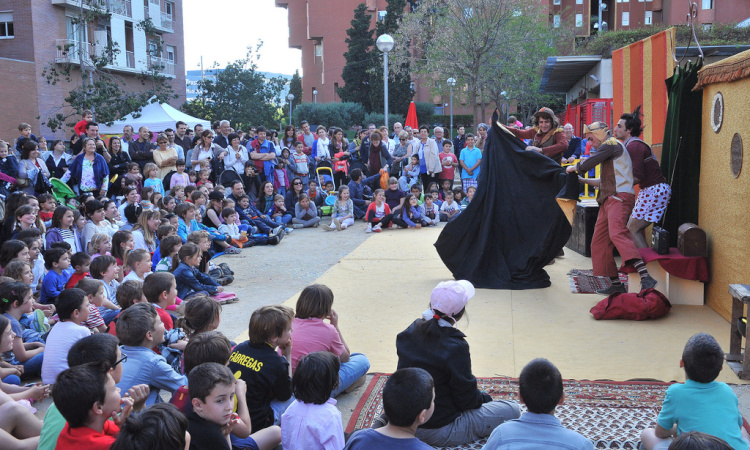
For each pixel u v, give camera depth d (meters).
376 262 9.76
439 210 13.99
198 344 3.60
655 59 9.30
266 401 3.95
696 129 7.34
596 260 7.33
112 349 3.51
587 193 11.13
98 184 10.68
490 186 8.04
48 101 28.61
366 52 49.00
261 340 3.97
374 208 13.10
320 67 58.00
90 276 6.62
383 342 5.96
